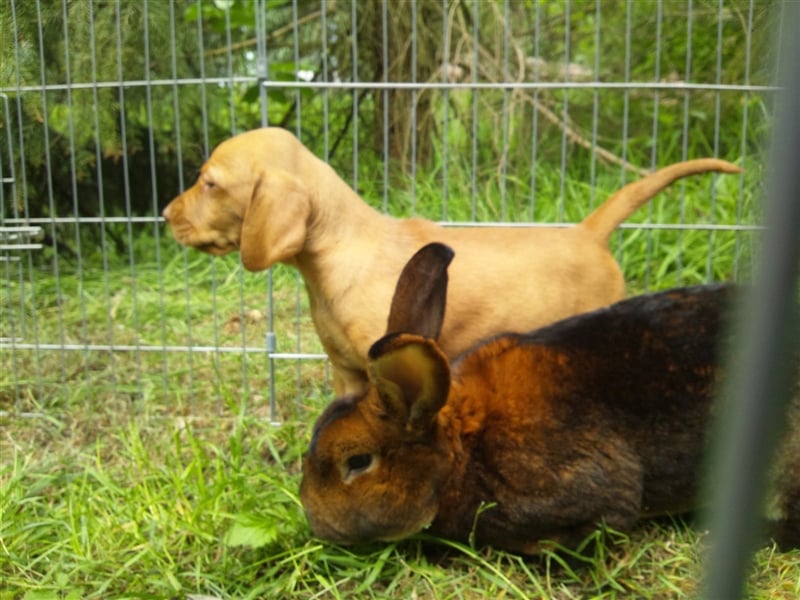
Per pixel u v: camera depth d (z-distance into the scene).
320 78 1.50
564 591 0.57
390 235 0.74
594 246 0.76
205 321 1.12
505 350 0.61
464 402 0.58
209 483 0.71
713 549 0.33
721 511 0.32
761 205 0.29
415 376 0.52
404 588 0.58
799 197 0.26
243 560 0.60
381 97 1.46
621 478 0.57
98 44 0.91
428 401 0.53
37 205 1.28
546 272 0.73
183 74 1.20
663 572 0.58
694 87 0.83
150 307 1.15
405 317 0.56
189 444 0.78
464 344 0.72
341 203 0.73
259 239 0.70
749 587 0.53
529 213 1.24
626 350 0.59
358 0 1.40
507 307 0.71
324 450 0.56
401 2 1.35
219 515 0.63
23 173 0.89
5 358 0.98
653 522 0.63
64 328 1.08
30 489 0.70
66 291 1.21
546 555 0.59
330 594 0.58
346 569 0.59
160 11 0.98
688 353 0.58
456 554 0.61
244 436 0.81
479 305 0.71
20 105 0.78
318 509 0.57
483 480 0.57
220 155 0.72
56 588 0.57
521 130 1.35
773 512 0.56
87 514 0.65
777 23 0.29
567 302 0.73
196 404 0.88
